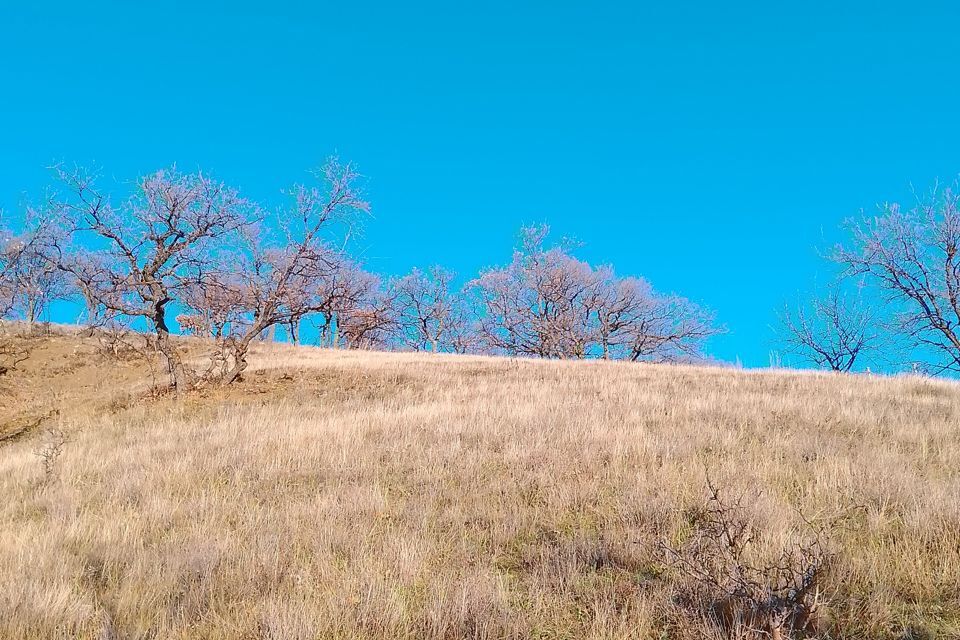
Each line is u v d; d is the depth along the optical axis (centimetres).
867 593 392
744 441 829
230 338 1839
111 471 856
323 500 637
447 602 400
